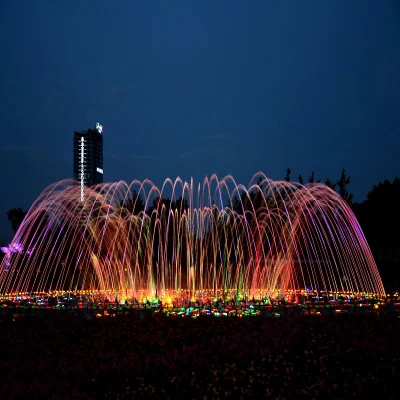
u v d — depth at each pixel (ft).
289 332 43.50
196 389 30.86
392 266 118.62
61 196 129.29
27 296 86.22
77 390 30.45
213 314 54.24
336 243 121.60
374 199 134.82
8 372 34.76
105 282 123.34
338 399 29.55
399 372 33.04
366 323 47.09
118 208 129.49
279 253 121.90
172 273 112.16
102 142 291.79
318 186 123.44
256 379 32.42
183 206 127.03
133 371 33.83
